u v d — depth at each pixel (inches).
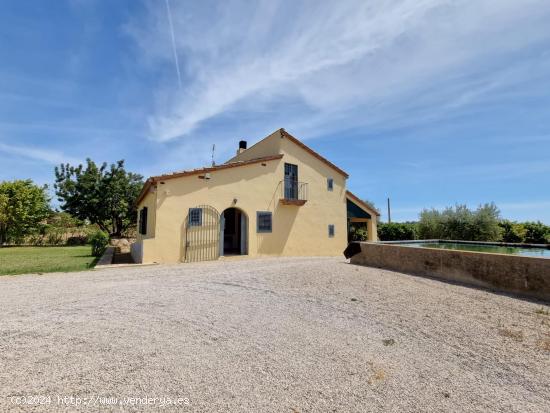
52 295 228.2
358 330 168.4
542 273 213.6
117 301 212.8
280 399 101.8
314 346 146.2
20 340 143.6
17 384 105.6
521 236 679.1
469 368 127.0
